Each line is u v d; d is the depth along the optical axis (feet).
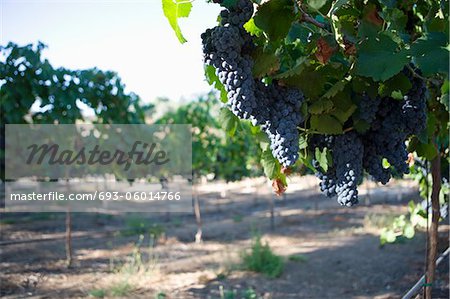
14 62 25.84
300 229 43.86
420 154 7.76
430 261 8.80
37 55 25.89
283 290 25.11
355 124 6.24
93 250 36.29
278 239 39.50
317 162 6.90
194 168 45.98
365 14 5.65
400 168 6.50
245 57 5.32
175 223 49.47
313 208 57.98
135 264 30.94
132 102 35.68
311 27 5.99
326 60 5.65
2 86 25.80
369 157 6.62
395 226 18.71
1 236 42.60
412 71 5.89
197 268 29.81
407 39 5.71
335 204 60.54
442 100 5.47
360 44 5.37
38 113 28.19
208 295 24.59
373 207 55.06
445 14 5.57
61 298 24.61
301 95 5.67
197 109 47.67
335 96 6.12
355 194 6.26
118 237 41.93
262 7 5.21
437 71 4.63
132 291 25.31
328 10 5.57
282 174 7.09
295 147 5.53
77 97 27.94
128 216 54.24
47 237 42.22
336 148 6.45
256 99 5.42
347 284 25.68
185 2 5.36
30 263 32.14
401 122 6.28
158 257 33.53
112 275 28.48
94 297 24.54
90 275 28.94
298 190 81.00
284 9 5.24
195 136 46.70
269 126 5.66
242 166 52.13
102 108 30.99
